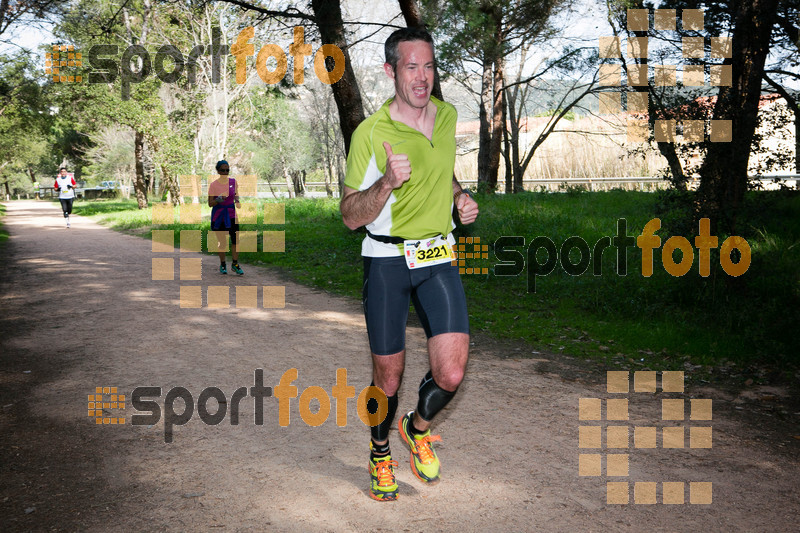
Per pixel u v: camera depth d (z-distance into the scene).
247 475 3.07
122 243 14.97
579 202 16.33
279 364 4.97
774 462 3.39
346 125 12.22
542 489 2.98
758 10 6.77
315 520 2.65
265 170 39.28
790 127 7.63
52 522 2.62
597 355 5.60
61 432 3.60
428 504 2.82
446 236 2.79
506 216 12.95
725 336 5.90
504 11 15.11
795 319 5.92
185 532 2.54
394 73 2.60
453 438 3.60
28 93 30.66
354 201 2.52
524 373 4.98
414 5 10.97
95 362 5.00
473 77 23.89
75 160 56.66
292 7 10.92
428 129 2.67
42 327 6.25
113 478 3.03
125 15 22.92
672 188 7.73
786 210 10.07
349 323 6.50
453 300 2.72
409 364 5.10
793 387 4.77
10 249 13.98
